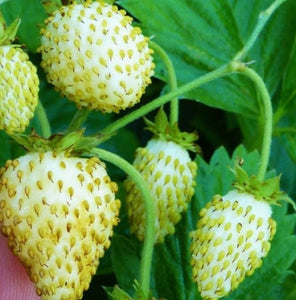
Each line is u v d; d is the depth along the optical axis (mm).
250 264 99
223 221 98
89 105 95
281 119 146
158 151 108
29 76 89
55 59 93
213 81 137
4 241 99
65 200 90
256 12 140
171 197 107
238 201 100
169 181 107
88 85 93
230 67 101
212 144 166
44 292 91
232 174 127
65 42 92
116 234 119
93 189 91
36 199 89
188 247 122
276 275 124
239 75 138
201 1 136
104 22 93
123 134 148
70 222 90
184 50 135
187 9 135
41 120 101
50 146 92
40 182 90
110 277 130
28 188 90
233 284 99
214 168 127
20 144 92
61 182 90
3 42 90
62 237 90
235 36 139
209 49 137
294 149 144
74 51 92
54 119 140
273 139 158
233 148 164
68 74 93
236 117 153
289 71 142
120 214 128
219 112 166
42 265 90
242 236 98
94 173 92
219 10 137
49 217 89
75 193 90
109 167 137
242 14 139
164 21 133
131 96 94
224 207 99
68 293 91
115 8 95
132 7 130
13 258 98
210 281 98
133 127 165
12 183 90
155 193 107
